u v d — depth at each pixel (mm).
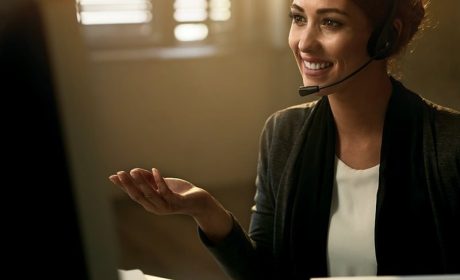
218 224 1008
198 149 3818
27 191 438
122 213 3514
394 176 986
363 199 1021
